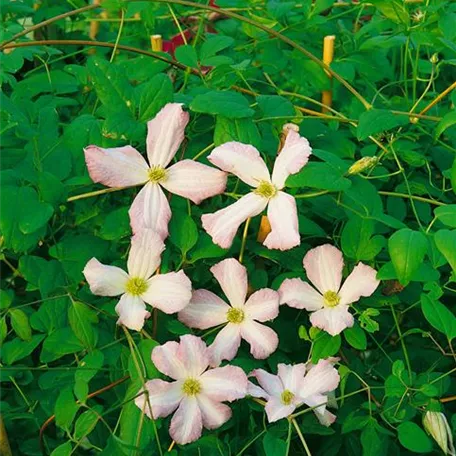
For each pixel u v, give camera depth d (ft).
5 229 1.88
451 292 2.20
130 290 1.92
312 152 1.91
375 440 1.95
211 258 2.03
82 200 2.04
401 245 1.81
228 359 1.94
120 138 1.95
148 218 1.91
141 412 1.88
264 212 1.98
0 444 2.03
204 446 1.97
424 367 2.14
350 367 2.06
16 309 2.01
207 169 1.94
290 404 1.91
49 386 2.02
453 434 2.01
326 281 1.96
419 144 2.18
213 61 2.18
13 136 1.93
